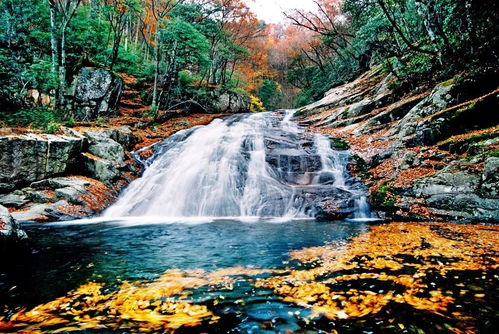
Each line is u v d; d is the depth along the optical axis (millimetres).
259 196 9945
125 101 19875
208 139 15078
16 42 13695
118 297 3080
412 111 11891
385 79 17594
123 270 4020
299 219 8508
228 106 25047
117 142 12078
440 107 10727
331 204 8812
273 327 2416
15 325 2506
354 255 4465
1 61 12219
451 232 5754
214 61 28406
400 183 8867
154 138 15383
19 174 8500
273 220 8367
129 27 32125
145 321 2551
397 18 16031
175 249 5172
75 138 9898
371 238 5602
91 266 4215
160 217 9031
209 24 24406
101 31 18375
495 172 6816
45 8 14672
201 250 5094
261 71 40625
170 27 18453
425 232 5852
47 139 9164
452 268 3666
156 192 10438
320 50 37688
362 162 11422
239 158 12500
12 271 4000
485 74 10031
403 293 2975
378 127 13688
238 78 34531
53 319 2613
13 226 4723
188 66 23234
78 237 6152
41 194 8391
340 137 14531
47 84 12516
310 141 13898
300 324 2451
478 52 10422
